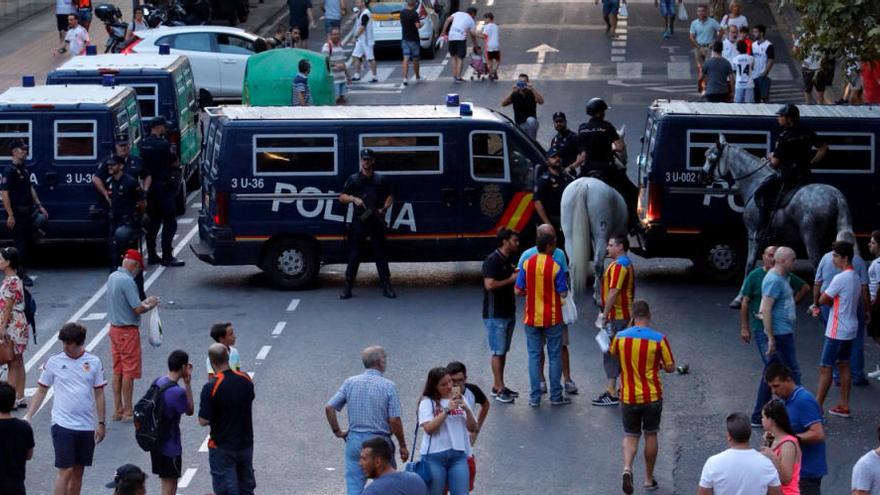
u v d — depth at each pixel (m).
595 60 42.41
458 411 13.13
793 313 16.27
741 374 18.33
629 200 21.88
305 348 19.42
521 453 15.72
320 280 23.44
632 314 14.88
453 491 13.14
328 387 17.83
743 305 16.58
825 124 22.17
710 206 22.39
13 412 17.03
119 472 10.57
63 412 14.02
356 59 40.19
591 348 19.52
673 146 22.30
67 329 14.04
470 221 22.61
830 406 17.20
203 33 37.84
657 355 14.35
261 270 24.19
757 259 21.91
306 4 44.06
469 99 36.97
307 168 22.31
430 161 22.44
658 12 50.44
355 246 22.00
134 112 26.05
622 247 17.20
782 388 12.95
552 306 16.88
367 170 21.77
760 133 22.14
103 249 25.86
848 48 22.02
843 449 15.79
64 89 25.05
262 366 18.66
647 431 14.52
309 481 14.95
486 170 22.55
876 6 21.42
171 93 27.89
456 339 19.81
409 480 10.94
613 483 14.88
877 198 22.30
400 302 21.88
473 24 39.25
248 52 38.09
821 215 20.52
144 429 13.47
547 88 38.41
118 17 41.28
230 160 22.23
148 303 16.59
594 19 49.56
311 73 33.53
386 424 13.40
